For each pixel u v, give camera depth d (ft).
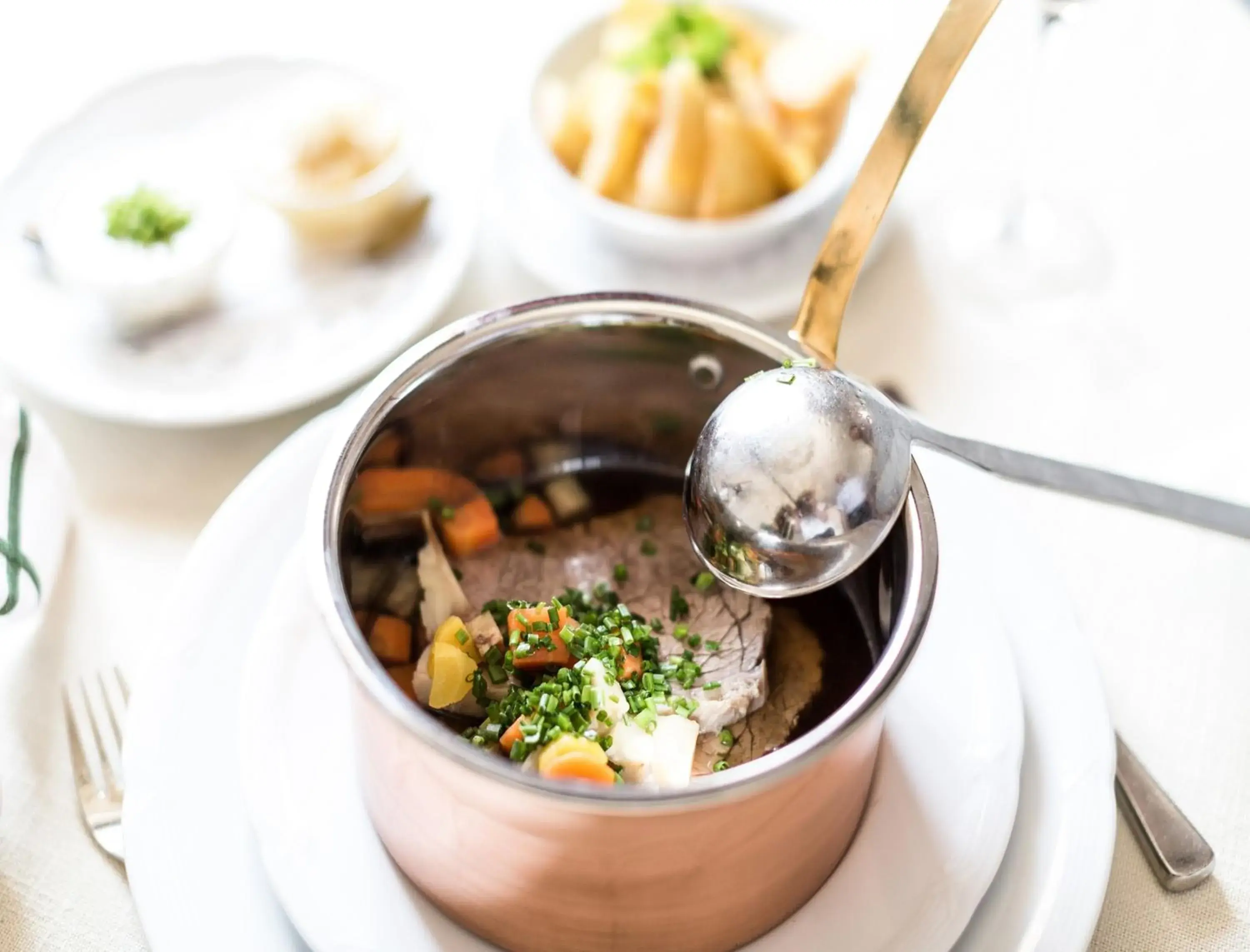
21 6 2.67
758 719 1.74
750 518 1.54
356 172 2.17
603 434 1.87
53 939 1.58
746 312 2.06
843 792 1.46
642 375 1.75
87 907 1.59
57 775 1.68
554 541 1.89
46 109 2.48
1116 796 1.66
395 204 2.18
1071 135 2.32
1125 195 2.24
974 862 1.53
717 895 1.44
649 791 1.31
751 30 2.28
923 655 1.65
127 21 2.63
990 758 1.58
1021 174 2.26
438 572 1.79
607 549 1.88
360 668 1.36
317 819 1.56
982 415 2.01
